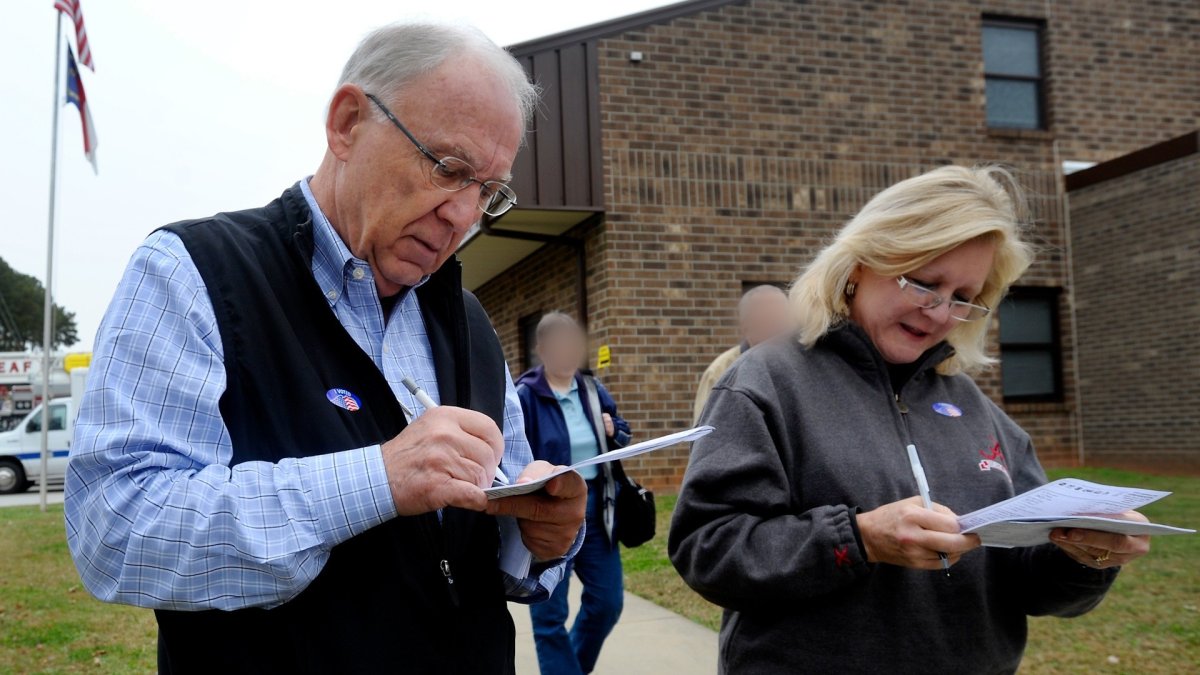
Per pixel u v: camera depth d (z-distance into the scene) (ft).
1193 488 24.62
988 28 31.55
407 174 4.29
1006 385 30.86
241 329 3.99
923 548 4.68
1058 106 31.53
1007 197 5.85
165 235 4.11
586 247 27.61
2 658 14.11
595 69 26.61
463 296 5.38
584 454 12.75
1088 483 4.97
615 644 13.93
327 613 3.90
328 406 4.09
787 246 27.84
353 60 4.54
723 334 26.99
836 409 5.66
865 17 29.25
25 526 30.12
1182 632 12.98
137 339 3.78
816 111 28.53
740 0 27.96
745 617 5.65
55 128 39.73
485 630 4.50
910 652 5.26
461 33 4.48
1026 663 12.03
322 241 4.47
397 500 3.72
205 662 3.83
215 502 3.58
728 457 5.48
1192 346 27.53
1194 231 27.48
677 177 27.07
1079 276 31.24
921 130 29.63
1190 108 33.01
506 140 4.54
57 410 56.34
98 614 17.01
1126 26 32.50
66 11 39.68
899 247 5.51
